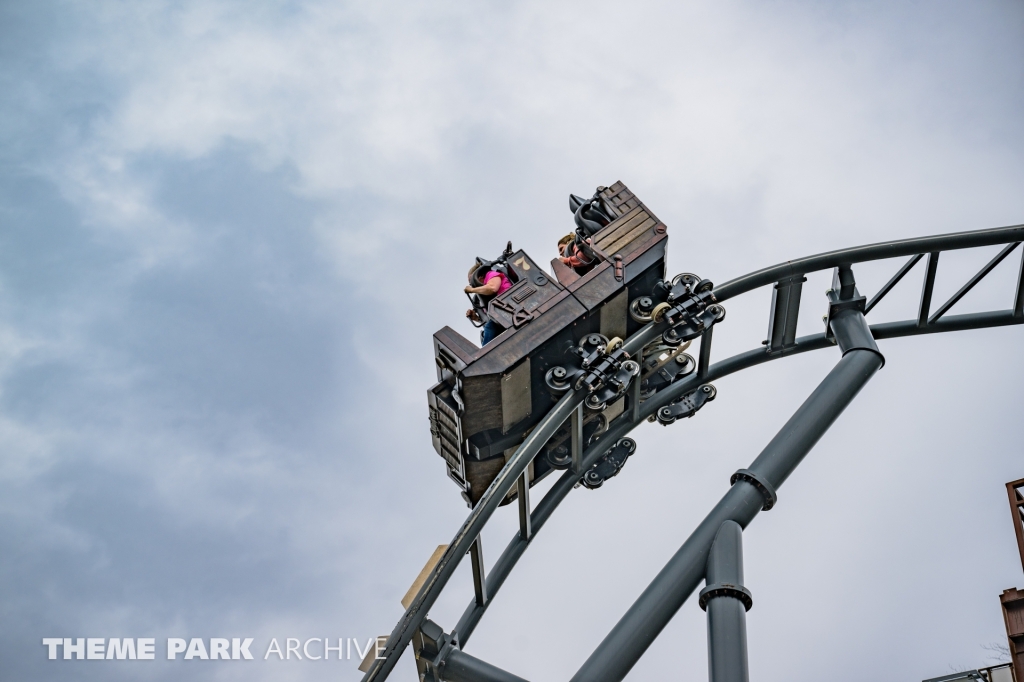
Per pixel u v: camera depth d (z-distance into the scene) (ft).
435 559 43.19
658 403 50.70
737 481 40.60
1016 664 63.87
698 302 45.14
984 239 52.80
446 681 42.50
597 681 35.55
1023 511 65.31
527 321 41.91
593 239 44.96
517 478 41.60
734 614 34.60
